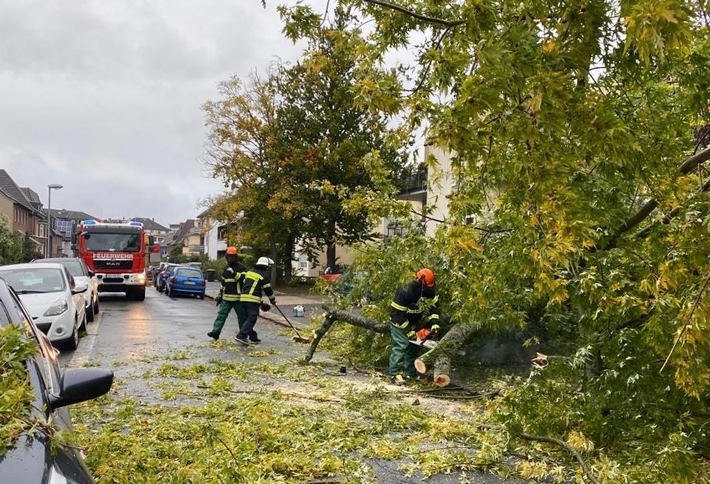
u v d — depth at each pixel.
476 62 2.46
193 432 5.25
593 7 2.45
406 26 3.53
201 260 75.62
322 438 5.46
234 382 8.08
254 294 12.05
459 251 3.26
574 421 4.87
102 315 17.91
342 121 34.28
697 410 4.36
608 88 2.90
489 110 2.24
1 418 2.59
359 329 10.27
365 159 8.45
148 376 8.30
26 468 2.35
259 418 5.82
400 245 8.79
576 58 2.47
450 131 2.32
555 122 2.20
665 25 1.73
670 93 3.63
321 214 34.09
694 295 3.11
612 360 4.56
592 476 4.14
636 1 1.97
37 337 4.06
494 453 4.97
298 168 33.78
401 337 8.68
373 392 7.29
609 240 4.52
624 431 4.66
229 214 36.16
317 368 9.31
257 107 35.34
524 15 2.49
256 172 35.25
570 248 2.72
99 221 25.77
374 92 2.90
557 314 6.58
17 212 67.69
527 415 4.88
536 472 4.55
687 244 3.35
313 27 3.55
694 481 4.01
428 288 8.62
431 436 5.62
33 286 11.25
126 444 4.84
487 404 5.59
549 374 4.98
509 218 4.88
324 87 34.22
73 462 2.62
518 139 2.31
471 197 3.71
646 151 3.15
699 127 4.35
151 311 20.16
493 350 9.12
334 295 10.26
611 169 3.28
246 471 4.36
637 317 4.45
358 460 4.94
